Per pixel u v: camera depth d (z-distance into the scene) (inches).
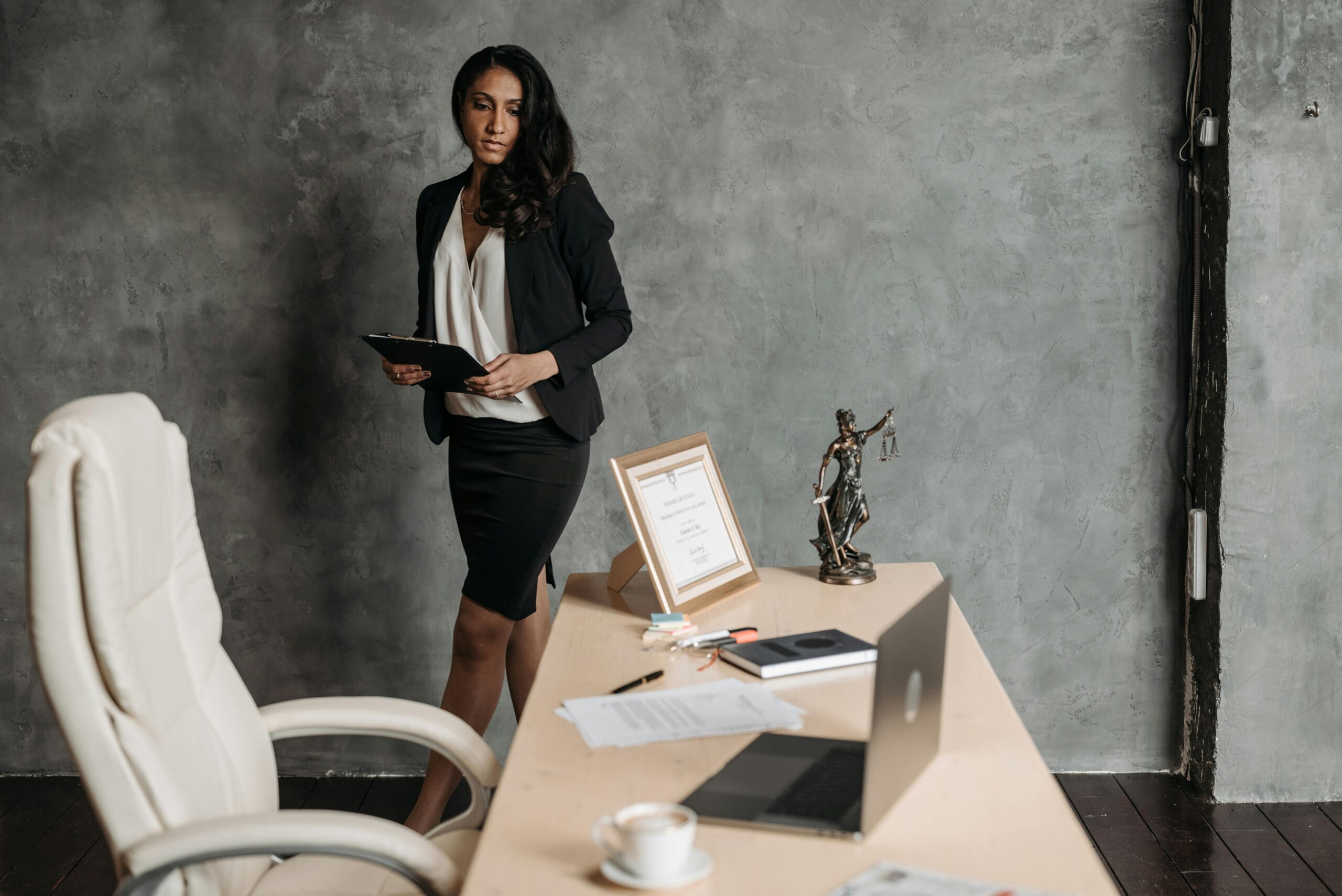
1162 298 121.8
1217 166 115.1
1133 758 128.1
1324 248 112.9
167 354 125.8
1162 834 113.2
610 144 122.0
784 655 65.5
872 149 121.3
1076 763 128.5
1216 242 115.9
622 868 42.4
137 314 125.3
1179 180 120.1
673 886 41.2
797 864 42.7
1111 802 120.8
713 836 45.2
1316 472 115.6
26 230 124.3
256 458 127.2
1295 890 101.8
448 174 122.3
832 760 51.8
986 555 126.3
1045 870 41.9
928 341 123.6
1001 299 122.8
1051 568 126.3
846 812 46.4
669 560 77.9
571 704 59.9
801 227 122.5
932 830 45.3
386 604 128.7
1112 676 127.3
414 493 127.2
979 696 60.2
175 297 125.0
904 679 46.6
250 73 121.6
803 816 46.2
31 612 52.0
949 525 126.2
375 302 124.6
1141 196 120.6
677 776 51.0
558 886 41.7
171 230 124.1
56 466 52.0
